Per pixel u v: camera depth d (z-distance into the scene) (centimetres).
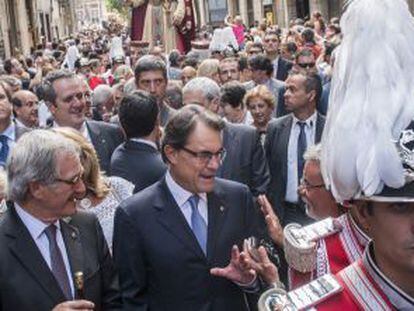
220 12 3884
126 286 292
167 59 1215
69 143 264
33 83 1177
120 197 356
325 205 265
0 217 282
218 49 1205
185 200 293
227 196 303
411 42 142
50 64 1449
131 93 407
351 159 138
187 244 286
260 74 748
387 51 139
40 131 268
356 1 146
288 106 510
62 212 266
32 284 261
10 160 263
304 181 273
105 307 290
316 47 1155
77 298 260
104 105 714
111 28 5031
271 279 263
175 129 282
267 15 3350
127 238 292
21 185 259
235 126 490
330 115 148
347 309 150
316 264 221
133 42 1346
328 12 2908
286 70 996
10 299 259
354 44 142
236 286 291
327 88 639
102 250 293
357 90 139
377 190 135
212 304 286
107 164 483
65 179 259
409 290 144
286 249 226
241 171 475
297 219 508
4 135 512
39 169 256
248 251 272
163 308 287
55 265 268
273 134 523
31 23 3522
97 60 1452
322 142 153
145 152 399
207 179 283
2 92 512
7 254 262
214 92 487
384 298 146
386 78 137
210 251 289
